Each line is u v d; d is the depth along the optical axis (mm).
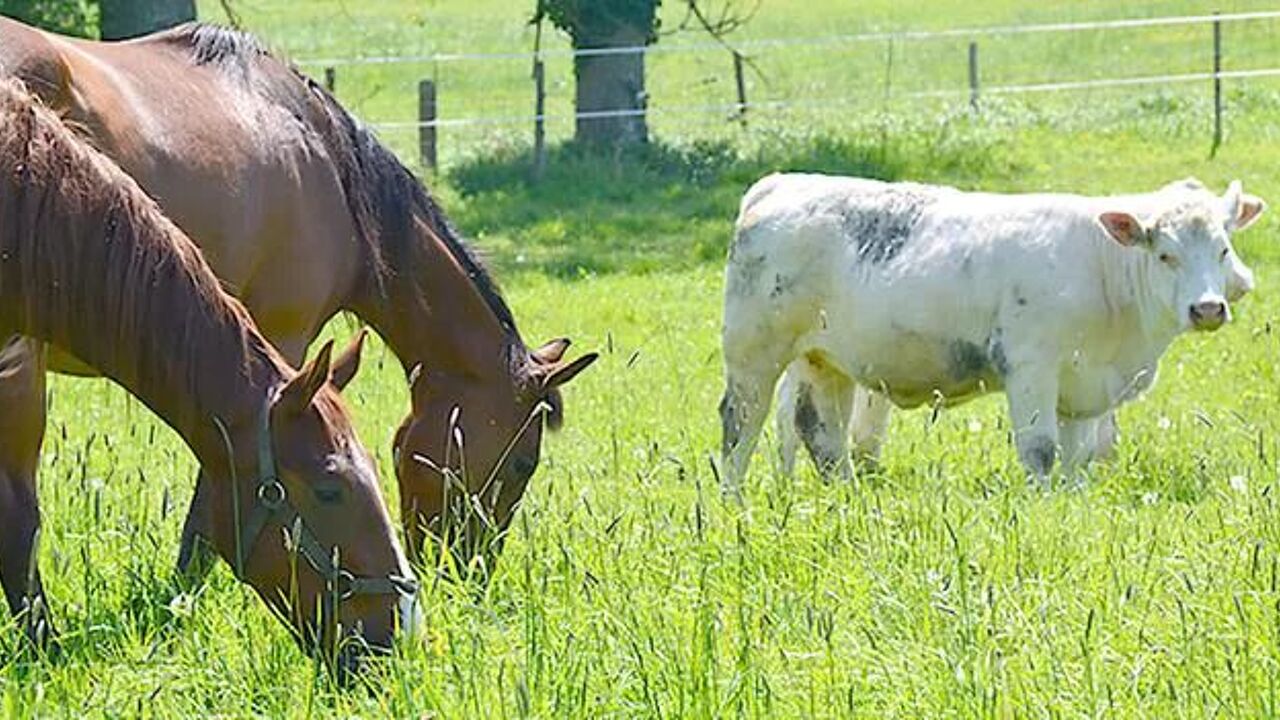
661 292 28719
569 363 12086
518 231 34719
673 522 11219
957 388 15852
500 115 48438
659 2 40844
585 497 11133
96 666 9023
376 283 12227
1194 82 46531
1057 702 8031
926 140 39812
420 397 12078
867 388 16109
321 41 61375
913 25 60562
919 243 15703
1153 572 10102
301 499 8742
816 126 42375
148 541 11344
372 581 8750
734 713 8000
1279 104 42156
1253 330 22469
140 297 8781
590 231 34500
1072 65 51719
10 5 38844
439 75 54750
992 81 50656
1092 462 15008
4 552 9867
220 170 11141
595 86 40375
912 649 8688
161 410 8930
